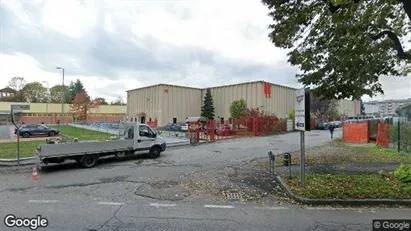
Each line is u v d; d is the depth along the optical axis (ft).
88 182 30.50
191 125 78.84
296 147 63.31
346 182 27.76
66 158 38.29
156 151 48.67
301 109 26.23
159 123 147.23
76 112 190.60
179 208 21.62
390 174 30.96
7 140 79.10
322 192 24.39
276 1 34.86
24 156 47.26
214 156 49.80
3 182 30.78
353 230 17.34
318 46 35.55
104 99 327.26
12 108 41.16
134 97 178.09
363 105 280.10
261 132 102.94
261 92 138.00
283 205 22.43
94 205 22.31
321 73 36.55
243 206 22.17
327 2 28.30
